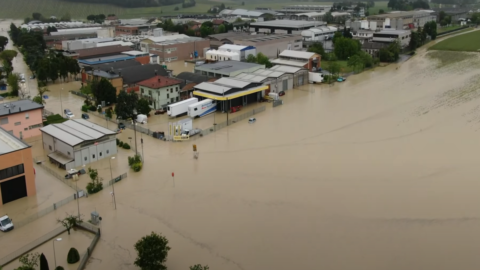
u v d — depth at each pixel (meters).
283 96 85.88
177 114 71.31
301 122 68.31
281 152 56.19
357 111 73.88
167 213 41.59
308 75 96.94
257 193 45.34
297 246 36.34
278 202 43.47
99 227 39.12
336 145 58.31
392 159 53.19
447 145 57.06
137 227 39.16
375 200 43.47
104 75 85.69
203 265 33.88
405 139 59.91
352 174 49.34
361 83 96.88
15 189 44.03
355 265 33.78
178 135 61.28
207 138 61.91
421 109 73.88
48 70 95.62
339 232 38.28
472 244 36.19
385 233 38.00
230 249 36.00
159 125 67.75
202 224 39.66
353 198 43.97
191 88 81.62
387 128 64.69
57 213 41.66
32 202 43.81
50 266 33.53
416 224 39.25
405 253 35.22
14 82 87.06
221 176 49.47
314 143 59.19
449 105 75.38
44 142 57.06
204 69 92.69
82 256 34.94
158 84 76.31
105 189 46.53
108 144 54.91
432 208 41.75
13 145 45.19
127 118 69.19
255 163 52.94
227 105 73.69
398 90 88.56
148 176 49.69
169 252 35.53
